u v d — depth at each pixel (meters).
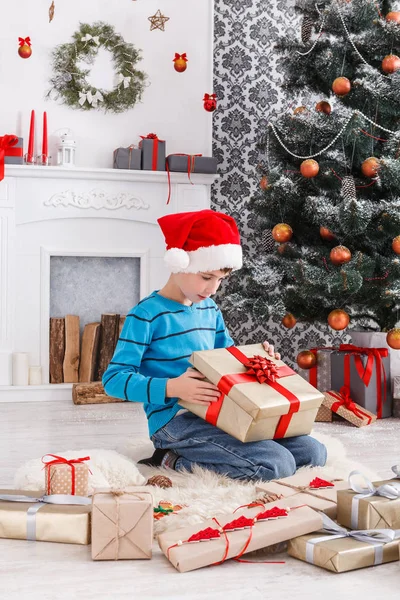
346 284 3.01
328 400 3.14
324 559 1.39
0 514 1.55
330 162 3.42
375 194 3.40
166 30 3.87
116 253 3.76
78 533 1.52
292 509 1.54
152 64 3.86
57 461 1.70
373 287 3.17
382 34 3.24
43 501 1.61
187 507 1.66
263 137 4.00
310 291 3.17
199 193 3.83
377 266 3.21
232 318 4.26
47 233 3.66
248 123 4.30
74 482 1.65
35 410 3.36
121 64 3.81
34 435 2.79
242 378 1.89
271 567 1.41
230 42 4.28
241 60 4.29
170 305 2.10
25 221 3.62
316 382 3.38
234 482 1.90
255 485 1.79
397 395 3.25
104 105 3.81
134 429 2.94
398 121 3.36
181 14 3.88
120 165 3.71
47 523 1.54
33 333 3.66
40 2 3.72
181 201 3.81
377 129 3.33
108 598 1.26
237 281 3.81
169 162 3.76
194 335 2.11
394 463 2.35
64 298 3.77
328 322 3.39
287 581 1.34
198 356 1.94
